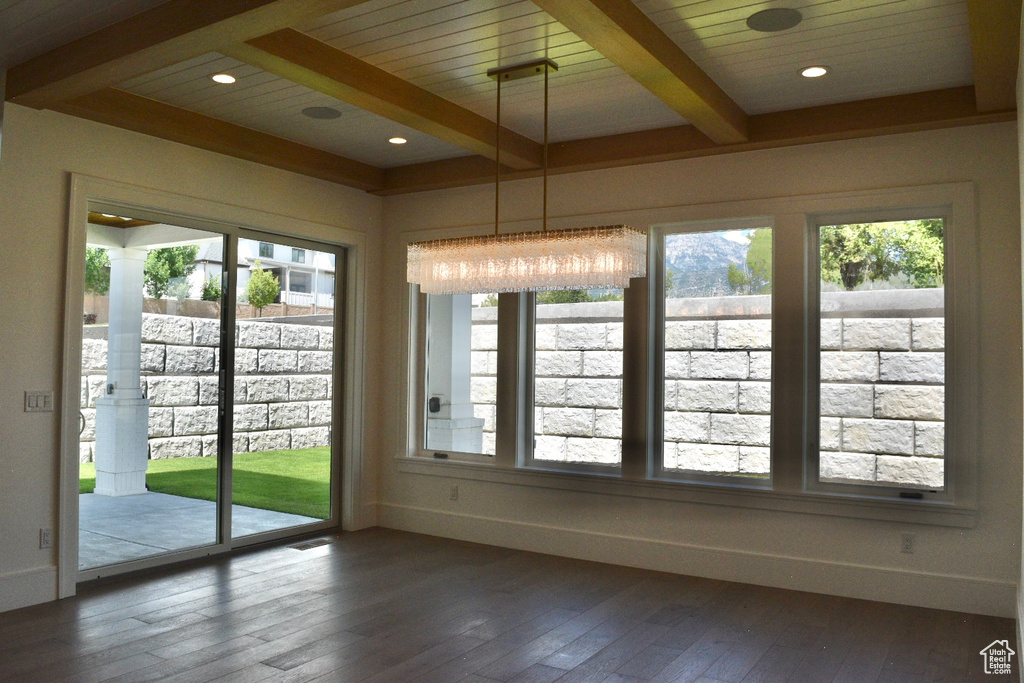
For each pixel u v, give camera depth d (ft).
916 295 14.66
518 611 13.66
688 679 10.78
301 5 9.59
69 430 14.17
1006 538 13.48
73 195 14.15
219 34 10.44
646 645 12.06
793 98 14.30
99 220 15.02
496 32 11.68
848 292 15.24
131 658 11.23
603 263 11.80
